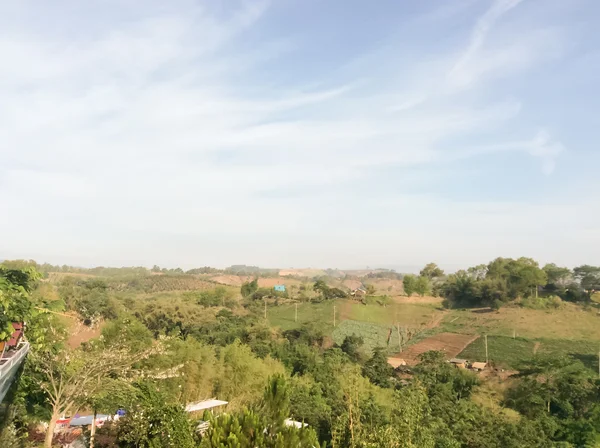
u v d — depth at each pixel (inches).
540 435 1148.5
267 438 464.1
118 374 638.5
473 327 3878.0
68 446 717.3
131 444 596.4
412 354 3257.9
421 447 631.8
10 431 539.2
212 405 958.4
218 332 2706.7
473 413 1091.9
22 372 541.6
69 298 2593.5
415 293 5009.8
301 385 1283.2
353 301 4680.1
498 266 4690.0
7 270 522.0
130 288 6230.3
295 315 4242.1
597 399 1887.3
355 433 562.6
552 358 2164.1
